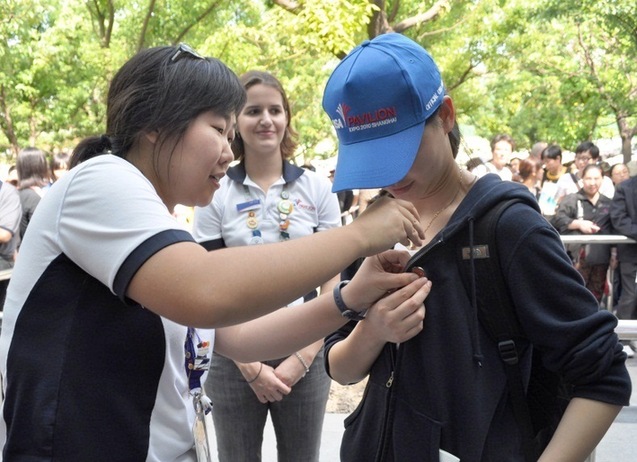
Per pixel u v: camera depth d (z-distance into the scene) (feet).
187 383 5.37
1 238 18.10
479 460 4.92
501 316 4.97
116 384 4.83
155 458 5.00
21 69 55.42
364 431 5.53
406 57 4.94
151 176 5.09
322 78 48.42
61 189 4.79
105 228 4.53
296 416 9.61
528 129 69.82
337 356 5.80
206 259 4.34
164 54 5.04
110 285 4.53
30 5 49.16
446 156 5.26
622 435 12.68
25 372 4.78
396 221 4.75
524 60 46.96
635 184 20.52
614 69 51.83
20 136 66.23
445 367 5.04
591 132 65.57
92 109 59.21
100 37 49.55
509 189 5.04
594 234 22.12
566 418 4.94
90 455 4.75
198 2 46.34
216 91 4.98
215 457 12.80
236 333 6.10
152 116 4.91
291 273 4.39
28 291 4.83
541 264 4.85
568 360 4.85
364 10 27.71
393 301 5.08
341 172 5.01
